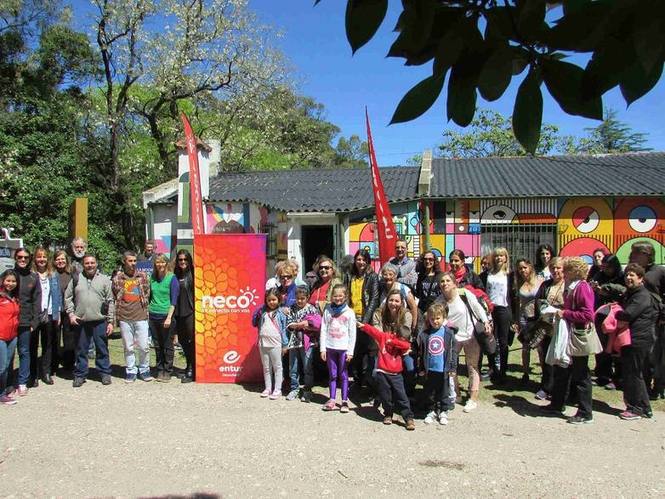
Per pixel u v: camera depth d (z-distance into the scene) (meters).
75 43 22.33
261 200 16.30
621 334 6.47
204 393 7.57
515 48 1.30
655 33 1.12
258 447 5.52
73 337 8.47
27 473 4.91
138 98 22.66
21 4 20.55
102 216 22.64
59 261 8.62
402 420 6.39
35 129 21.36
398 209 15.73
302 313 7.36
